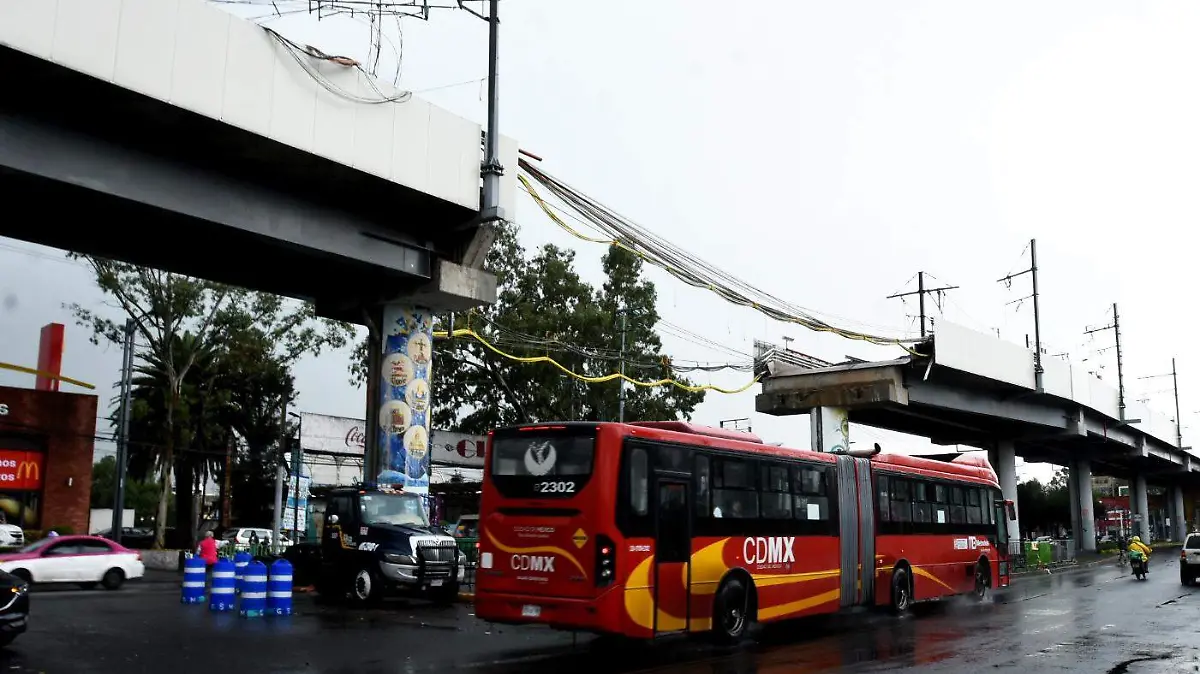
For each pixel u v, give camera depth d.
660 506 13.20
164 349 44.34
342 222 21.19
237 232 19.28
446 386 42.81
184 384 46.34
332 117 18.92
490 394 43.41
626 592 12.38
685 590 13.41
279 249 21.48
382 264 21.98
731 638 14.20
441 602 21.61
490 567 13.27
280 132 17.89
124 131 17.22
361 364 42.47
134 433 45.69
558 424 13.12
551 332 40.72
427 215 22.64
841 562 17.44
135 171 17.45
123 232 20.56
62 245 21.19
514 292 42.56
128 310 43.16
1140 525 85.88
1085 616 19.73
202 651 13.27
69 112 16.42
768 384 42.25
